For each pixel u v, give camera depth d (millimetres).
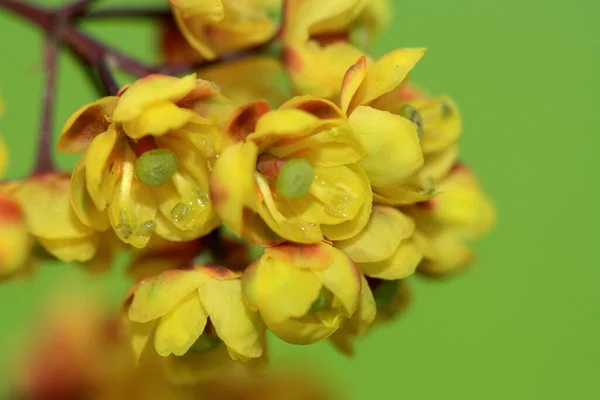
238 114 124
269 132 123
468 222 136
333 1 134
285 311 124
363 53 135
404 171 126
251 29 135
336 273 125
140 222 127
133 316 127
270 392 147
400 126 126
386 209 130
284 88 140
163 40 142
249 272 125
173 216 127
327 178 127
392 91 130
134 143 126
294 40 135
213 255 131
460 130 134
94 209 126
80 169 125
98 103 124
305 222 126
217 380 144
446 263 137
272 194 127
